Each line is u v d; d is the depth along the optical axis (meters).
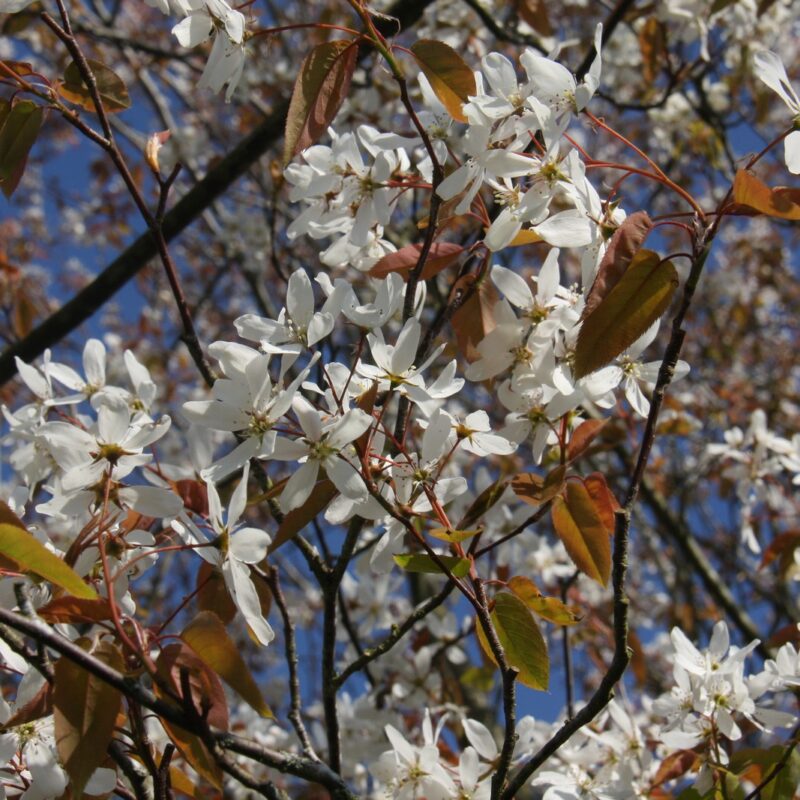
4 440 0.70
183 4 0.68
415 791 0.70
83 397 0.71
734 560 1.56
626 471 1.29
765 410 1.76
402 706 0.87
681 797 0.69
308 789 0.99
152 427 0.64
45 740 0.64
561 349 0.68
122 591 0.64
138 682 0.60
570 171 0.65
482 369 0.68
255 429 0.63
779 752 0.69
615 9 0.87
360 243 0.71
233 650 0.60
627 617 0.62
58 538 0.73
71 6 1.46
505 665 0.63
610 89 1.50
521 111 0.66
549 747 0.63
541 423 0.68
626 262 0.63
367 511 0.64
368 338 0.65
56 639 0.59
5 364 0.99
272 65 1.48
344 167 0.71
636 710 1.06
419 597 1.11
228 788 0.89
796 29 1.53
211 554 0.64
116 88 0.71
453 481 0.66
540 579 0.91
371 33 0.67
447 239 0.81
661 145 1.53
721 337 1.96
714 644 0.72
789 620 1.08
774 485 0.98
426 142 0.68
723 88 1.46
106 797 0.64
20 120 0.69
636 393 0.69
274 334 0.65
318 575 0.70
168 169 1.54
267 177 1.54
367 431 0.63
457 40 1.15
